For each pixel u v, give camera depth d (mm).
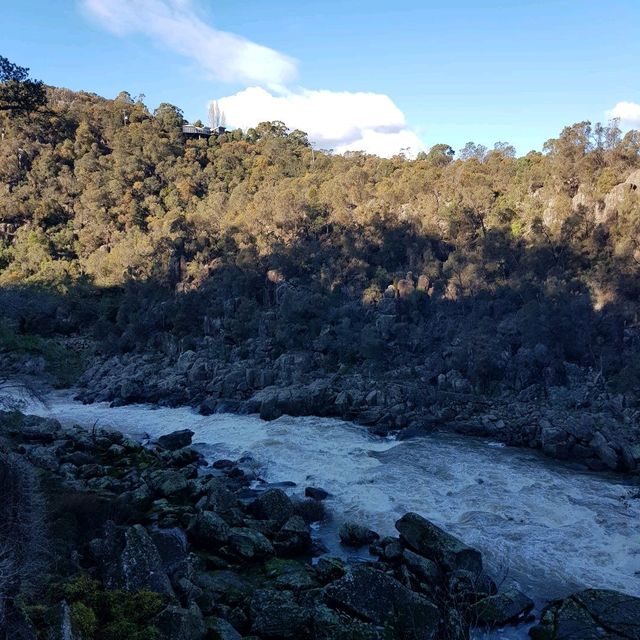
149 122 128875
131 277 84438
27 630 12094
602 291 54688
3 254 96625
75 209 104188
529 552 22156
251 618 16719
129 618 14336
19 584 13930
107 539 18234
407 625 15984
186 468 31562
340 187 90562
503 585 19609
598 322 52969
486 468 32594
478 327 56531
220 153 124500
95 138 122188
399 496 28297
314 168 120688
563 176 72438
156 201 107375
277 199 87125
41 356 28703
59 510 21672
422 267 68875
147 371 61938
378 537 23531
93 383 59438
